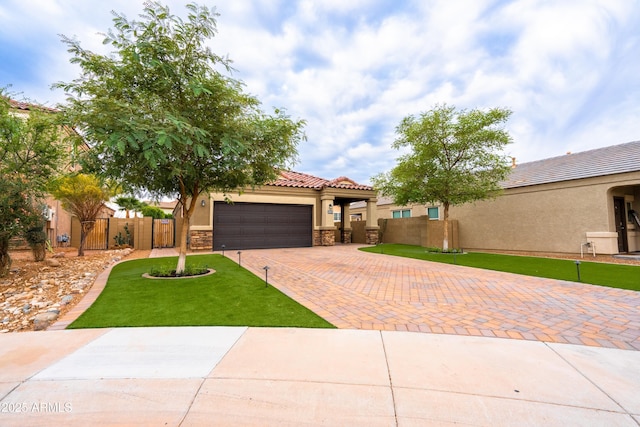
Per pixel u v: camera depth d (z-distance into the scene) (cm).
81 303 544
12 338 388
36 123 806
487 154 1298
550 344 366
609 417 229
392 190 1460
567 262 1072
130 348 356
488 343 369
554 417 229
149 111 569
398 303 552
